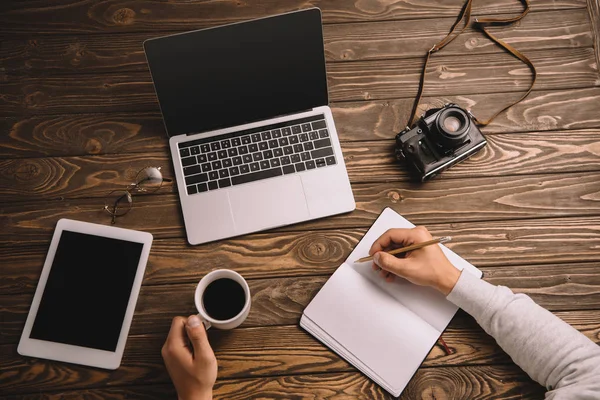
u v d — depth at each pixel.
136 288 1.22
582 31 1.41
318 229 1.27
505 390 1.17
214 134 1.28
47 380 1.18
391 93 1.37
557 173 1.32
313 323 1.19
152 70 1.17
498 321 1.10
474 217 1.29
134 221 1.27
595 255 1.26
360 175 1.31
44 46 1.39
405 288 1.21
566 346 1.05
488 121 1.33
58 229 1.25
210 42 1.16
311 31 1.19
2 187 1.30
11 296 1.23
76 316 1.20
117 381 1.18
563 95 1.37
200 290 1.11
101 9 1.41
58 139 1.33
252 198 1.26
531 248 1.27
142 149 1.33
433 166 1.25
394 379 1.16
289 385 1.18
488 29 1.41
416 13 1.42
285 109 1.28
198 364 1.06
